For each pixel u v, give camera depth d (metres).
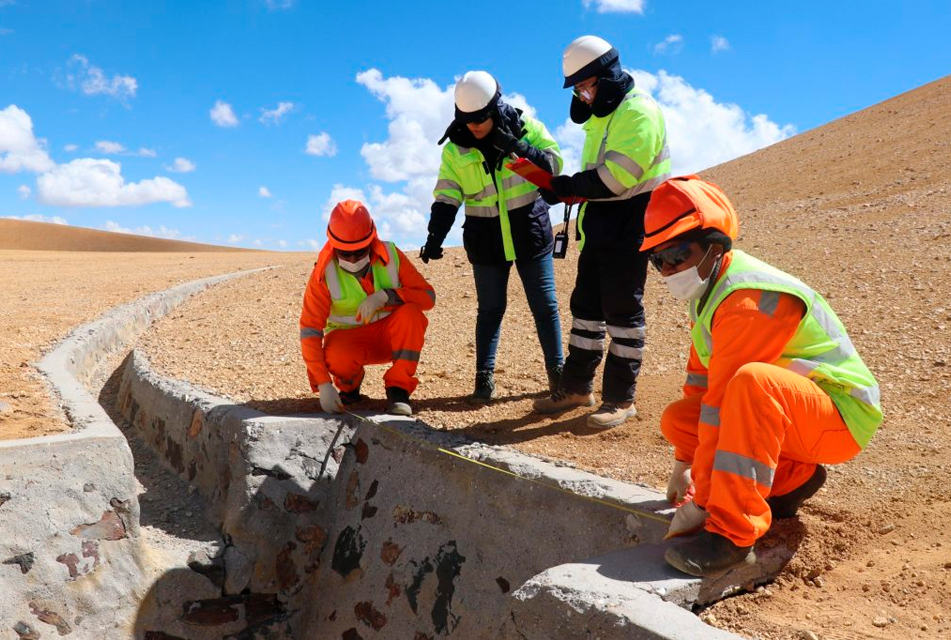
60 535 4.45
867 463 4.10
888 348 5.91
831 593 3.09
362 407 5.66
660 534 3.46
